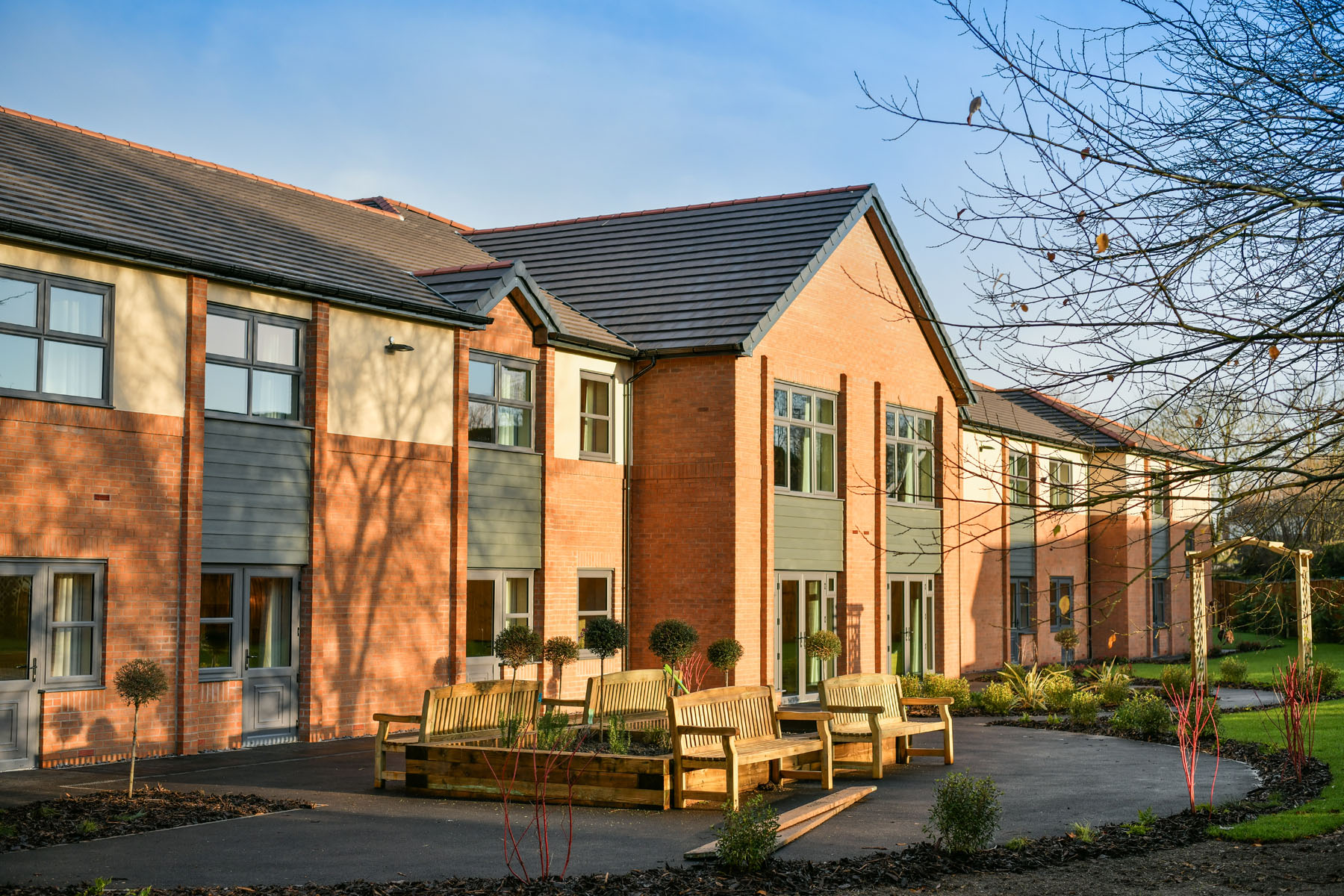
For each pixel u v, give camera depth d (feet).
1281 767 47.98
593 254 85.30
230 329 52.80
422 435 60.85
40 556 45.24
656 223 86.99
